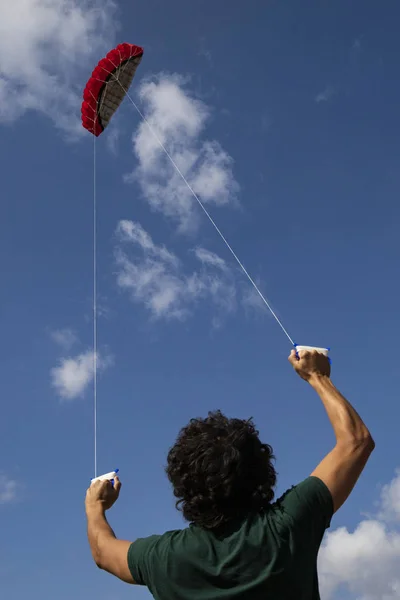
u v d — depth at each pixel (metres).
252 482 3.28
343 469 3.33
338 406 3.58
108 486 3.96
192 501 3.24
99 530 3.65
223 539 3.15
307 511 3.18
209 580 3.05
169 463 3.43
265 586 2.97
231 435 3.37
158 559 3.18
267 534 3.10
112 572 3.42
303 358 3.87
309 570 3.09
